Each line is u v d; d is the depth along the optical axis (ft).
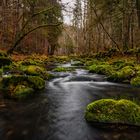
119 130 16.70
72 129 17.11
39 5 65.05
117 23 110.93
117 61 58.39
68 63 79.41
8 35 85.10
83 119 18.92
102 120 17.69
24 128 17.26
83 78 40.24
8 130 16.87
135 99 24.80
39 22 90.68
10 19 81.92
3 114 19.99
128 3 75.82
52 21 88.38
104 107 18.30
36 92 28.17
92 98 25.76
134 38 103.71
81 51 156.04
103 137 15.78
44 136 16.06
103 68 46.62
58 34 125.70
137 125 17.03
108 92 28.84
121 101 18.57
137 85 32.68
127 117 17.40
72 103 23.70
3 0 62.03
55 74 43.78
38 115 20.01
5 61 44.65
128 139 15.42
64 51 238.07
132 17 88.84
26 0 60.59
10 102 23.59
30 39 111.34
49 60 86.99
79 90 30.04
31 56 81.56
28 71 36.70
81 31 154.10
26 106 22.44
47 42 141.90
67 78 40.06
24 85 27.27
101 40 125.39
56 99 25.21
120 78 36.42
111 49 81.56
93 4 77.51
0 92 26.55
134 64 48.57
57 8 57.47
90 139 15.60
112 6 76.43
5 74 35.73
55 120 18.85
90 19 106.83
